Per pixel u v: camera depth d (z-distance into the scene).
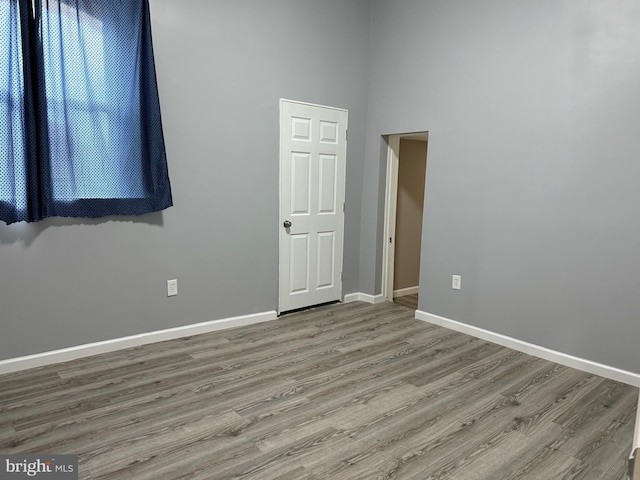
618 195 2.99
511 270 3.60
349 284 4.92
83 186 3.03
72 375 2.92
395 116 4.48
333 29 4.36
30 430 2.29
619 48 2.94
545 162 3.35
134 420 2.41
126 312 3.37
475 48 3.74
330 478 1.97
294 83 4.13
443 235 4.09
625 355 3.01
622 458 2.16
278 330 3.92
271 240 4.15
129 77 3.14
